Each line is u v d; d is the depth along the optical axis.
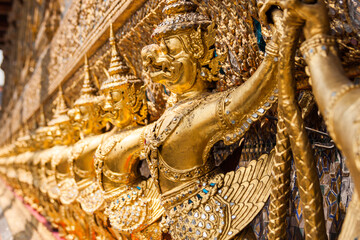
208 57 0.88
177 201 0.85
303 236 0.80
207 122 0.81
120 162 1.09
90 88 1.55
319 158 0.80
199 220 0.81
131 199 1.09
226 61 0.95
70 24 2.23
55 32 2.75
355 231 0.52
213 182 0.84
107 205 1.17
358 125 0.45
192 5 0.90
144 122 1.20
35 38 3.84
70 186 1.62
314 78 0.54
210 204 0.81
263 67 0.71
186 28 0.86
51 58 2.90
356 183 0.47
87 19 1.84
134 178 1.12
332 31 0.65
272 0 0.63
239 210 0.79
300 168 0.63
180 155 0.84
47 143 2.41
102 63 1.75
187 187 0.85
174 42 0.88
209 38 0.88
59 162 1.72
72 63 2.12
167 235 1.07
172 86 0.90
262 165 0.82
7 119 6.68
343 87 0.49
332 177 0.76
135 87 1.14
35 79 3.73
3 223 3.26
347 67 0.69
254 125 0.97
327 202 0.77
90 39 1.73
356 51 0.65
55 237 2.22
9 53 6.54
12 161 4.20
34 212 3.07
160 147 0.87
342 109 0.48
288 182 0.70
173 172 0.86
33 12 3.90
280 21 0.65
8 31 6.48
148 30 1.28
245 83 0.76
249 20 0.83
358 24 0.61
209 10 0.95
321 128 0.79
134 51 1.42
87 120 1.50
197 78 0.89
